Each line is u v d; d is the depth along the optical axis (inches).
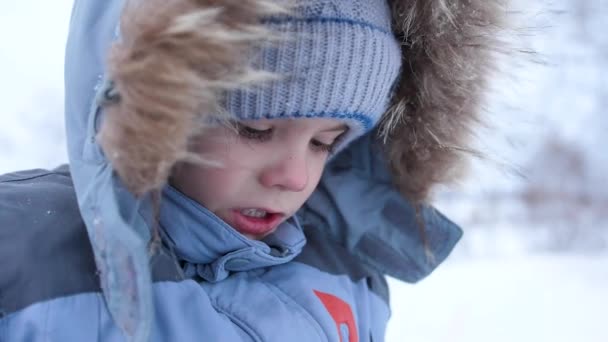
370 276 38.4
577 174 142.0
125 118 29.0
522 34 34.7
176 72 28.8
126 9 29.6
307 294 34.6
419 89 35.1
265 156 31.8
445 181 36.5
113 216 28.9
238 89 30.5
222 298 32.9
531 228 127.7
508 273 95.3
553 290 86.9
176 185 32.4
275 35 30.5
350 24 31.4
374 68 32.0
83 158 30.6
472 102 35.2
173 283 31.6
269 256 33.4
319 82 31.1
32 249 30.3
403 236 38.4
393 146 36.5
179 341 30.9
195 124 29.9
